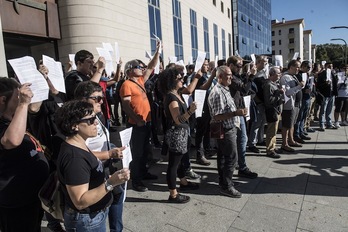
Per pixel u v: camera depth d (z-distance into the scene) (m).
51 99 2.48
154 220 3.00
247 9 36.59
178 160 3.28
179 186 3.89
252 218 2.98
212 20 25.05
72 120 1.62
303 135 6.14
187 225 2.89
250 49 38.12
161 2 14.71
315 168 4.38
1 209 1.90
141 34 12.36
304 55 77.88
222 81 3.42
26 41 9.21
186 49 18.70
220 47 27.78
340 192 3.52
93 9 9.50
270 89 4.72
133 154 3.71
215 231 2.77
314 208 3.15
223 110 3.28
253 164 4.64
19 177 1.88
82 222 1.68
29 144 1.96
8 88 1.84
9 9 7.77
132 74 3.69
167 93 3.21
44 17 8.98
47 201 1.84
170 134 3.21
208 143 5.15
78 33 9.40
